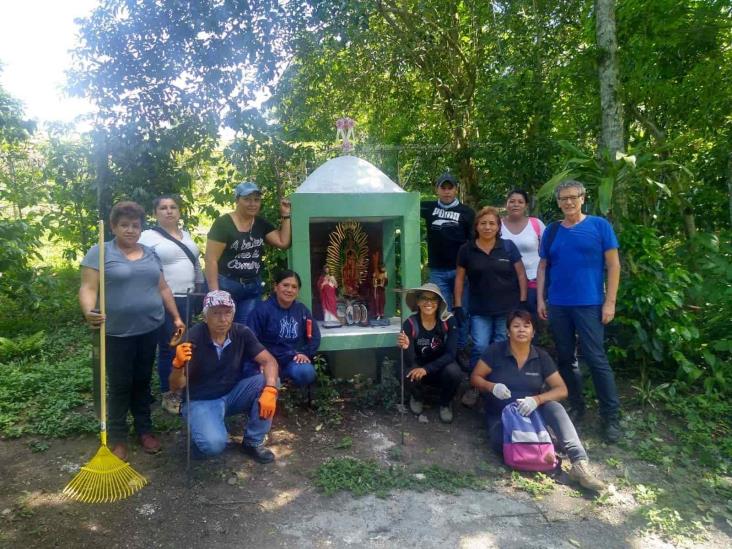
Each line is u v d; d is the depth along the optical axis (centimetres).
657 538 312
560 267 414
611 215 517
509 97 712
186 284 445
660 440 416
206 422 353
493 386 400
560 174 503
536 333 580
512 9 746
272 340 433
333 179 481
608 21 540
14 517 314
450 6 835
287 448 400
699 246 552
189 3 609
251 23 638
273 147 676
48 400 454
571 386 436
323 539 304
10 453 385
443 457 396
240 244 444
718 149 626
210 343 361
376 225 518
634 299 479
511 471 378
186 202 711
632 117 654
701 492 358
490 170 774
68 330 669
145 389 389
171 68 639
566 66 674
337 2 637
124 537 302
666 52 614
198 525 313
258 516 322
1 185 876
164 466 370
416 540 305
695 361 520
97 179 678
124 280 349
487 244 466
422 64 872
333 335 455
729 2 558
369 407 466
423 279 716
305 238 457
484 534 311
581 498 349
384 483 357
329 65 830
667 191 498
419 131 949
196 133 669
